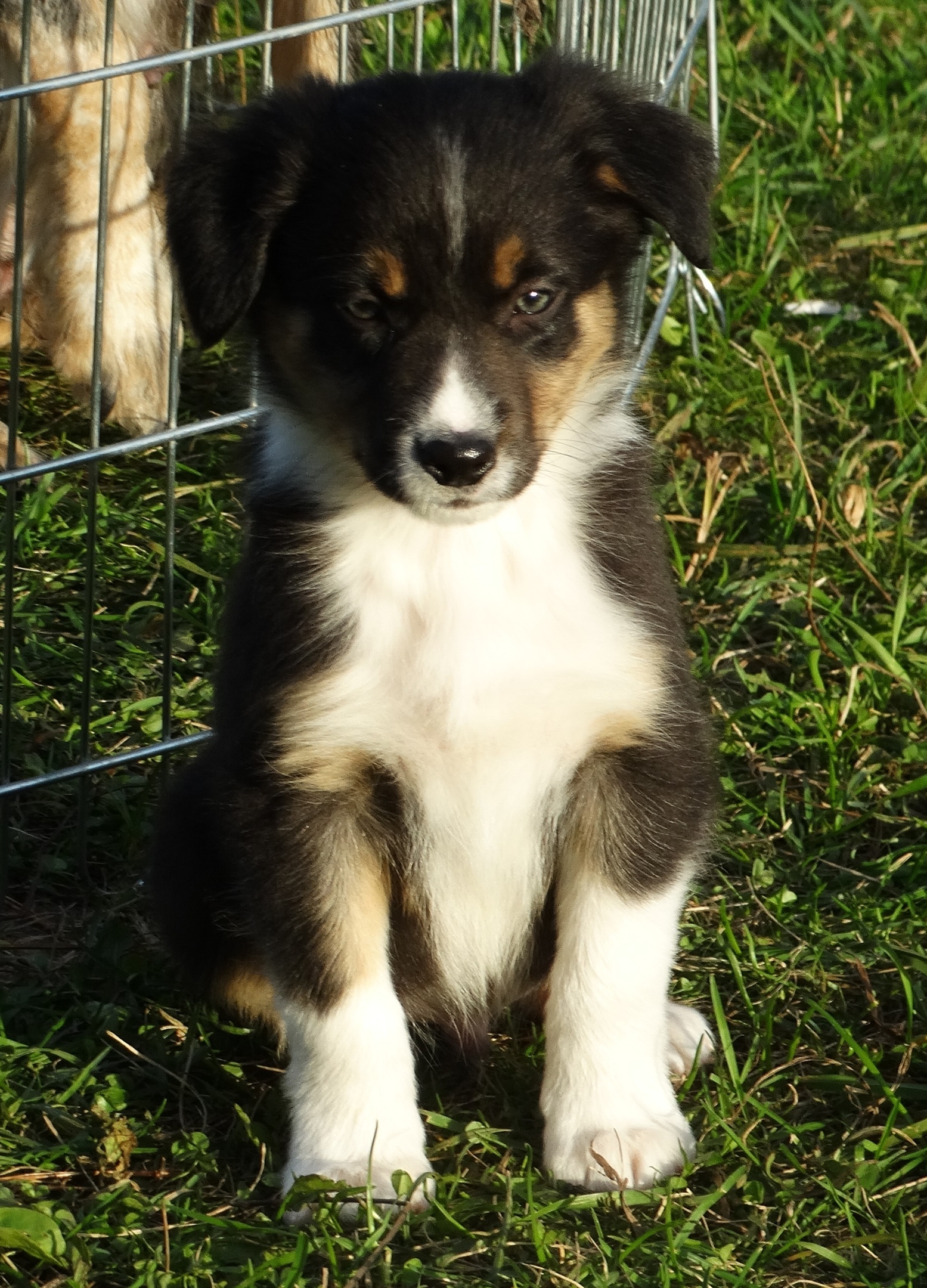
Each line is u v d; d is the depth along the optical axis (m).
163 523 5.91
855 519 5.90
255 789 3.65
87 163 6.17
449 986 3.99
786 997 4.13
